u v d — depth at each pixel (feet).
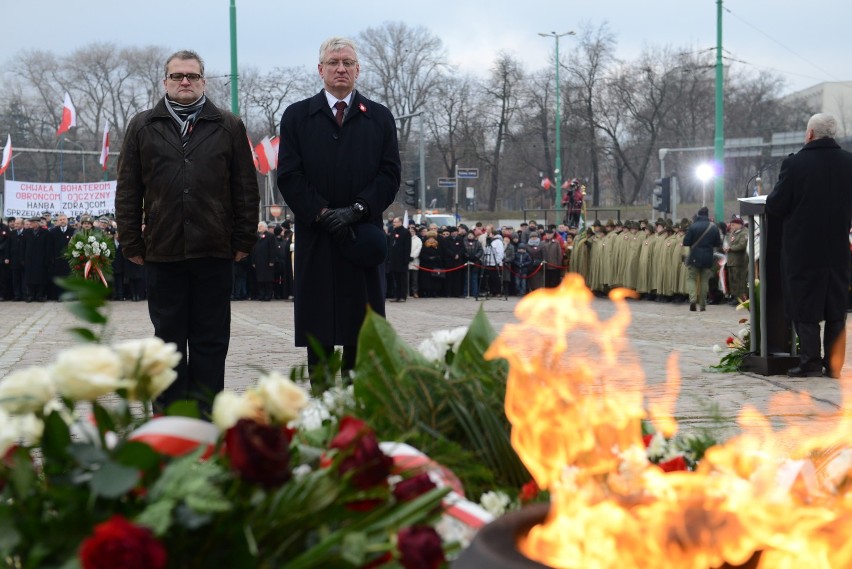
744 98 240.94
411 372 9.22
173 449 5.95
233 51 96.27
